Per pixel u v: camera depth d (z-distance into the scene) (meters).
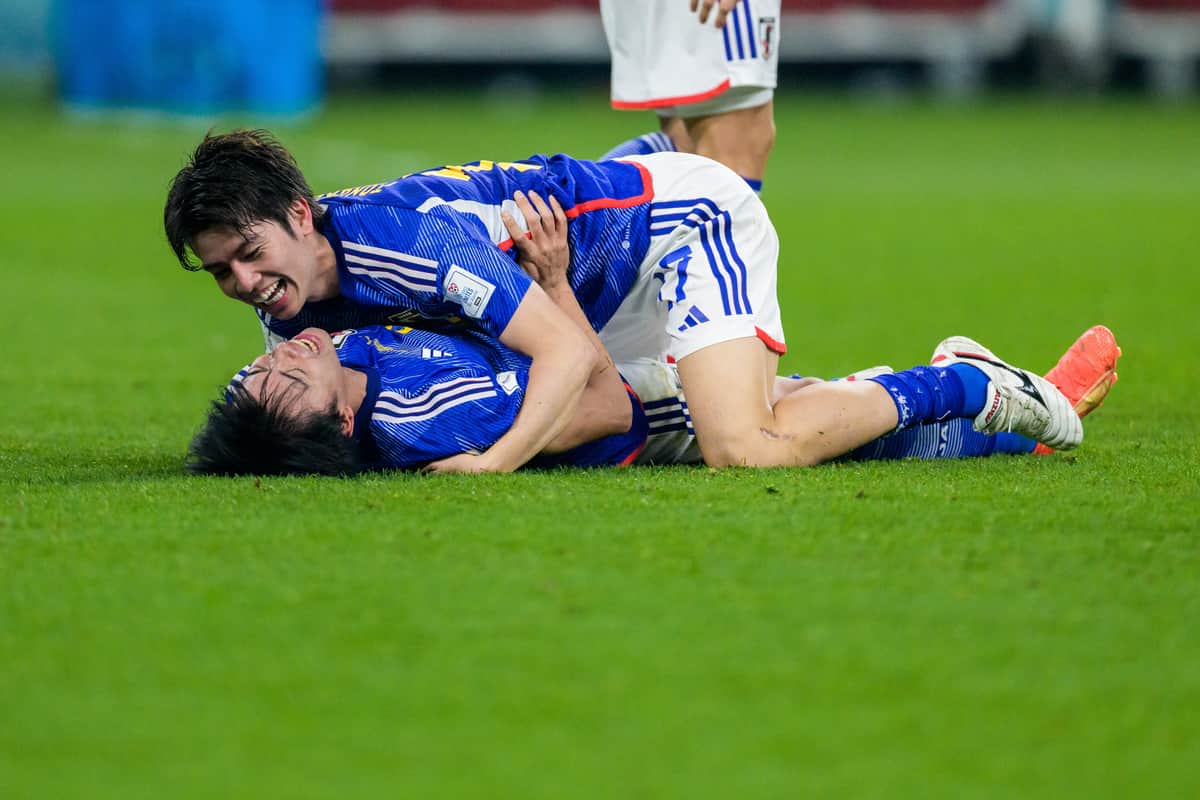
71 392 17.98
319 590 8.39
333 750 6.46
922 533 9.52
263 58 74.56
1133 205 44.88
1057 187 50.44
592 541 9.33
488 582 8.51
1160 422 15.31
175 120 71.62
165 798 6.06
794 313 25.81
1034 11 92.69
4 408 16.64
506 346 11.90
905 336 23.06
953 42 93.19
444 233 11.60
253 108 74.81
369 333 11.95
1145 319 24.31
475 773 6.24
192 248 11.33
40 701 6.96
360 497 10.48
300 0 75.38
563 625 7.83
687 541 9.30
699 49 16.70
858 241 37.22
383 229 11.62
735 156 17.19
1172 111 82.44
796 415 11.91
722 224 12.70
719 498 10.47
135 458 13.13
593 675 7.19
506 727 6.66
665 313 13.02
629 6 17.03
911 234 38.56
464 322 12.16
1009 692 6.99
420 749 6.46
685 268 12.50
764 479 11.16
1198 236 37.22
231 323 24.89
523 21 92.31
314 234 11.68
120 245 35.59
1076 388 13.13
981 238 37.53
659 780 6.17
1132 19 92.56
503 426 11.51
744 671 7.23
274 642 7.62
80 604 8.20
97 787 6.15
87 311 25.91
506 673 7.22
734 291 12.39
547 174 12.69
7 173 52.09
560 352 11.55
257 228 11.18
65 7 74.69
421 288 11.64
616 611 8.03
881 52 93.38
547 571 8.70
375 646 7.56
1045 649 7.50
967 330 23.52
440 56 92.12
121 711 6.85
